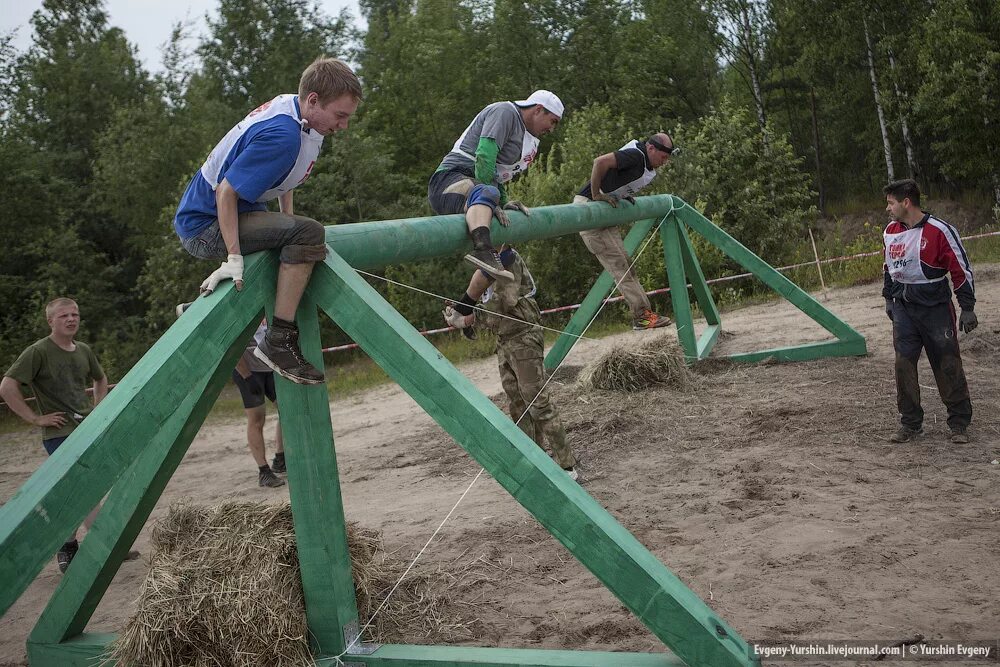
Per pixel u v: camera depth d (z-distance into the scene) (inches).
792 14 1216.2
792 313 486.9
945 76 967.0
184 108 1090.7
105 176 1013.2
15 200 1026.7
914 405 227.0
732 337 425.1
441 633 146.3
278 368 127.5
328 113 126.6
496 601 158.1
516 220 216.5
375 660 131.7
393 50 1349.7
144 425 109.9
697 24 1334.9
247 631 128.6
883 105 1096.8
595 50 1222.3
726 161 783.7
